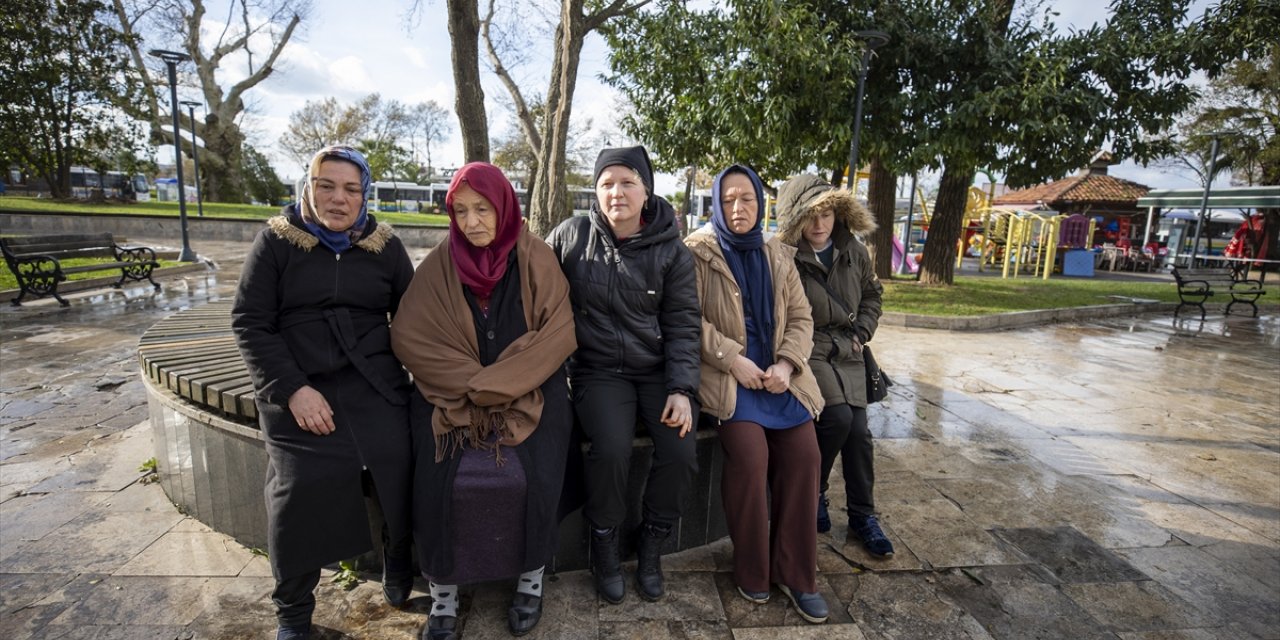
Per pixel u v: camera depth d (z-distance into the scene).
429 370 2.08
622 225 2.31
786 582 2.31
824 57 8.45
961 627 2.24
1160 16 9.88
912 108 9.65
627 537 2.55
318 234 2.10
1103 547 2.84
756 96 9.25
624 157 2.24
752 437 2.28
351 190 2.08
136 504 2.91
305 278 2.08
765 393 2.38
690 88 10.19
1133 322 9.85
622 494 2.24
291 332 2.08
